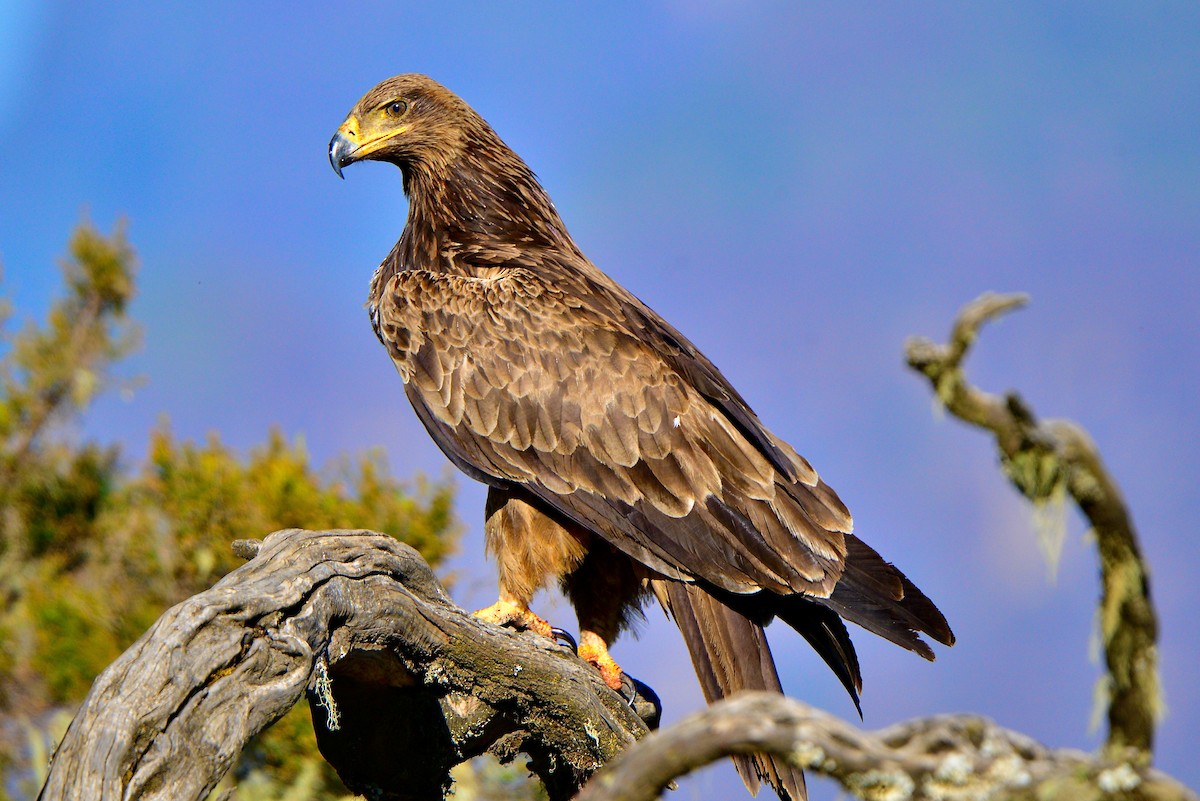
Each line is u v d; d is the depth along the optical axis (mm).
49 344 15859
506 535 11234
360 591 7488
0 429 15352
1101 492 4371
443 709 8750
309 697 7562
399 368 11922
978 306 4324
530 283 11836
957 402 4379
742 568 10438
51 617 13414
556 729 9289
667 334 11734
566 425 11172
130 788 5887
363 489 14211
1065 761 4492
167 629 6227
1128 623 4414
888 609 10133
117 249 16219
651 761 4770
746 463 10750
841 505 10734
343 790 12805
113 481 15078
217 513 13984
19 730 13227
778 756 4691
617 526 10820
